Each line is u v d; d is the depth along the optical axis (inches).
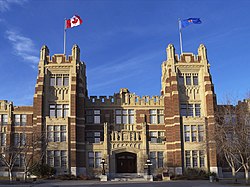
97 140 2775.6
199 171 2438.5
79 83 2736.2
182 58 2760.8
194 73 2758.4
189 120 2615.7
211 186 1695.4
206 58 2763.3
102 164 2361.0
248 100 2428.6
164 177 2325.3
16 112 2785.4
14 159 2217.0
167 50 2802.7
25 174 2091.5
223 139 2150.6
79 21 2783.0
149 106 2864.2
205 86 2669.8
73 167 2497.5
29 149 2361.0
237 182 1972.2
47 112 2637.8
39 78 2672.2
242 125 2055.9
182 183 1914.4
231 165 2199.8
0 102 2800.2
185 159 2539.4
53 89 2689.5
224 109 2448.3
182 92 2709.2
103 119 2819.9
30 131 2746.1
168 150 2600.9
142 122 2817.4
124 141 2586.1
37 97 2623.0
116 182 2032.5
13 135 2743.6
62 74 2723.9
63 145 2534.5
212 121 2559.1
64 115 2645.2
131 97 2881.4
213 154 2476.6
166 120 2674.7
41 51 2748.5
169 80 2733.8
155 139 2778.1
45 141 2411.4
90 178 2372.0
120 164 2623.0
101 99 2859.3
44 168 2358.5
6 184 1861.5
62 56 2741.1
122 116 2839.6
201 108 2684.5
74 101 2628.0
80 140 2603.3
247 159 1937.7
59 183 1932.8
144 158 2559.1
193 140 2583.7
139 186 1699.1
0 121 2770.7
